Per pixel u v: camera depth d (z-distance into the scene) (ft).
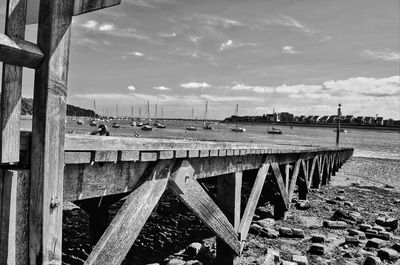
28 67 6.79
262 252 22.61
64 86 7.16
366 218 34.65
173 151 12.57
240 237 19.02
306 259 20.90
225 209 18.79
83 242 23.84
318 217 33.60
